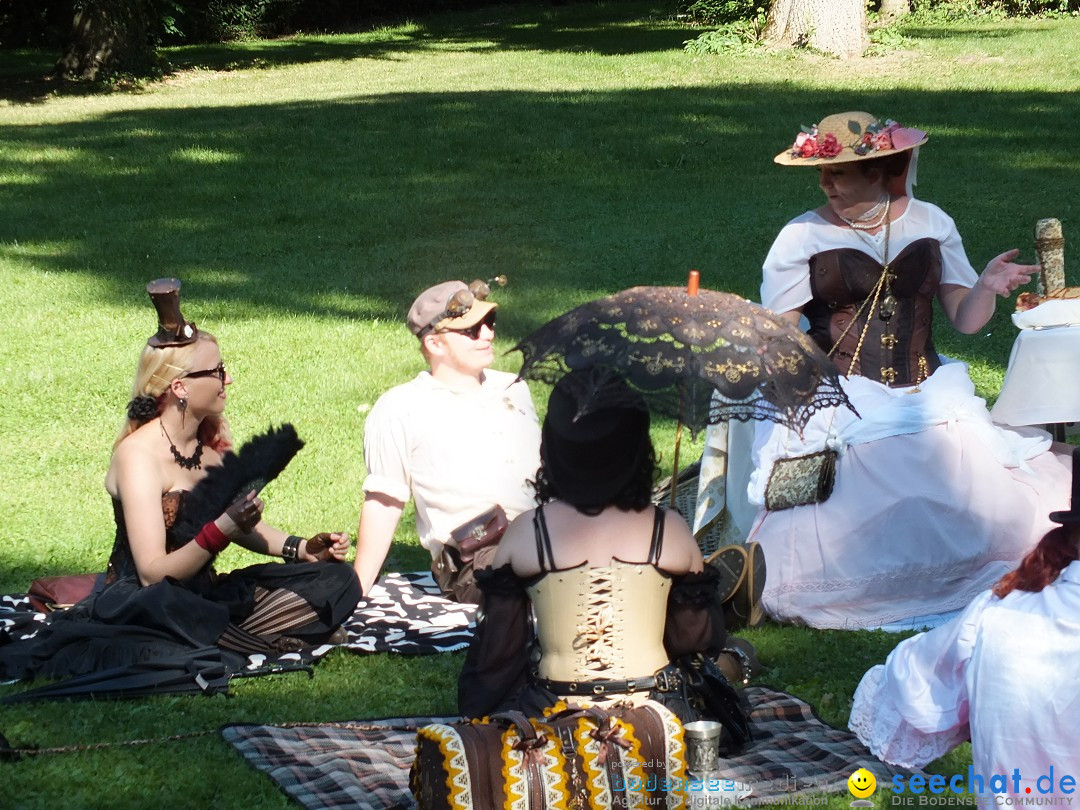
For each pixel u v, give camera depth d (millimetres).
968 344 9086
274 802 3867
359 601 5223
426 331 5391
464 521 5383
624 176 14945
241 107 21141
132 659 4727
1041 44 23828
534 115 18719
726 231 12430
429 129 18109
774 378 3418
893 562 5219
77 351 9609
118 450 4930
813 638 5148
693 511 6160
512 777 3156
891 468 5301
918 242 5480
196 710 4520
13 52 31797
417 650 4988
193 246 12609
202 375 4891
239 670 4789
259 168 16078
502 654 3490
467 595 5449
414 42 31594
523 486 5426
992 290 5383
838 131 5375
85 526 6652
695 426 3434
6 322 10336
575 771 3193
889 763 3684
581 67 24031
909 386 5551
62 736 4293
